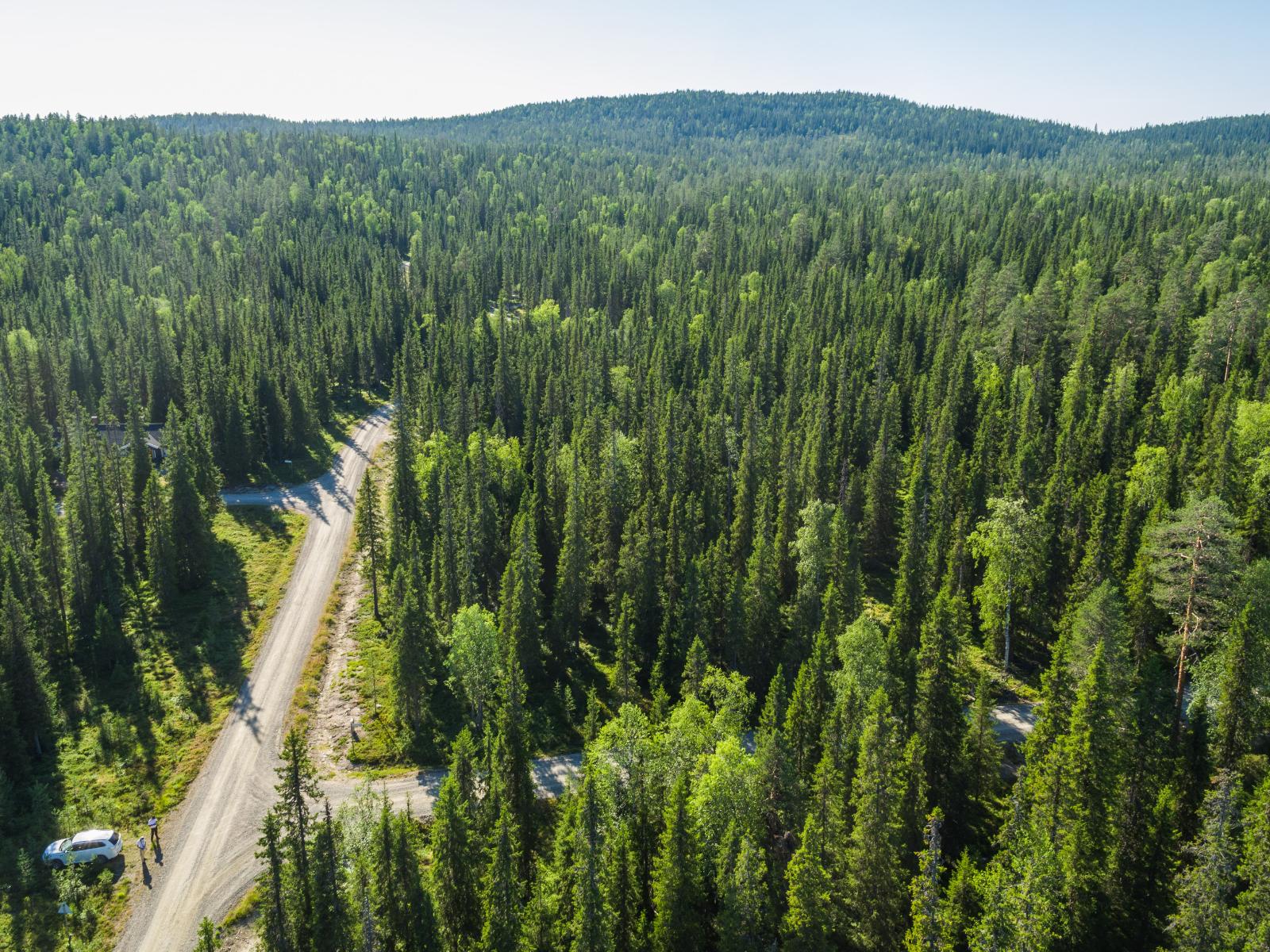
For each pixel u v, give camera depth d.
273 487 137.25
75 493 99.50
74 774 72.56
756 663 84.94
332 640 94.81
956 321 151.62
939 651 62.34
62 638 90.19
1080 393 114.88
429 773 73.25
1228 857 42.59
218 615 99.62
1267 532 77.75
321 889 46.81
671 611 88.31
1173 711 57.03
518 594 85.12
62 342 164.62
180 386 159.12
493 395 153.62
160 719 80.56
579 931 46.91
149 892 60.03
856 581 87.06
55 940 55.78
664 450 116.44
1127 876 49.47
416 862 49.69
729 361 146.12
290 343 177.75
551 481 110.06
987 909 42.66
